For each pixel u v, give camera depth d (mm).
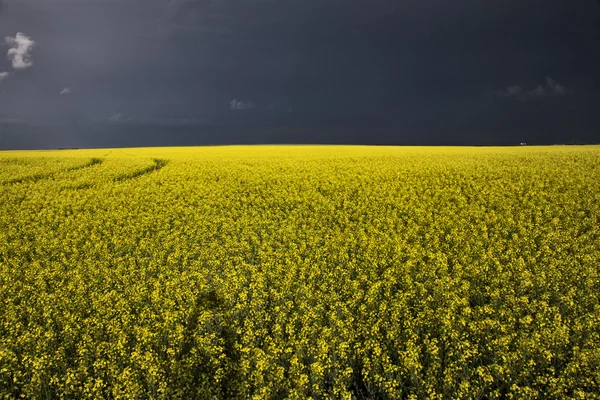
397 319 7844
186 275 10508
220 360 7027
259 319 8164
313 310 8375
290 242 13383
